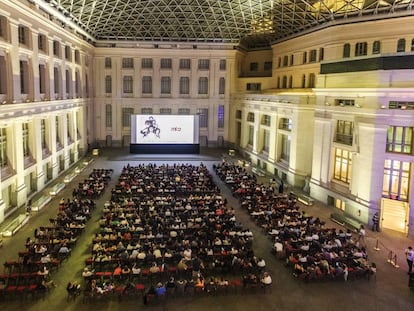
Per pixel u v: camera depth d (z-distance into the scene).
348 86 26.59
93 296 15.84
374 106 24.12
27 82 28.42
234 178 33.97
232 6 42.72
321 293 16.86
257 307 15.71
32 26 28.70
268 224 23.02
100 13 42.75
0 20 24.22
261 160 42.44
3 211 24.11
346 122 27.50
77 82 44.34
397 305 16.09
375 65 23.97
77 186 32.81
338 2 35.72
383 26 32.97
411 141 23.23
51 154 33.69
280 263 19.52
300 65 44.03
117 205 24.52
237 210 27.27
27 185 29.14
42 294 16.05
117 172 38.47
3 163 25.42
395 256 19.73
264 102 41.34
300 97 33.28
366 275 18.19
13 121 25.56
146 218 22.41
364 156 24.95
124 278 17.09
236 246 19.75
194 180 32.03
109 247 19.05
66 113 38.53
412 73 22.56
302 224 22.36
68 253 19.09
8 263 17.27
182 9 43.88
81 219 22.78
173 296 16.27
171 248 19.05
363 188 25.17
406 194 23.81
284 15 41.97
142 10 44.19
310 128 33.22
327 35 37.44
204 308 15.55
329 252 18.89
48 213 25.91
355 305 16.03
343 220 25.52
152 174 33.78
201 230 21.00
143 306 15.53
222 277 17.81
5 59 24.69
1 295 15.62
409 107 23.11
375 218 24.22
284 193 32.31
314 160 30.94
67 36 38.53
